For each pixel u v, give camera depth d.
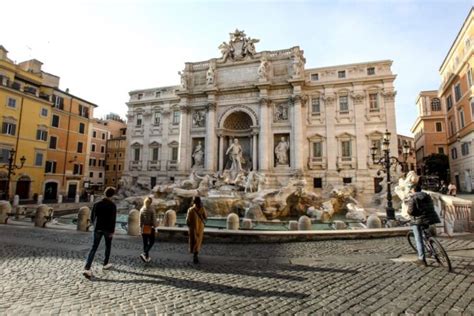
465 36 35.47
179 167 44.84
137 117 52.94
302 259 9.54
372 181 37.75
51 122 45.44
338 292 6.30
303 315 5.16
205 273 7.84
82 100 51.06
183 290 6.46
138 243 12.16
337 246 11.68
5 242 11.80
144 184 48.97
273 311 5.32
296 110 39.91
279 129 41.12
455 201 14.30
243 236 12.51
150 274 7.72
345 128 40.28
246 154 45.06
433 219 8.35
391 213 18.06
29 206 27.06
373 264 8.71
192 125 46.25
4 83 37.50
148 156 50.69
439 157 45.66
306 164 40.91
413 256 9.66
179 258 9.66
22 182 39.56
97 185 59.22
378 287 6.60
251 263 9.00
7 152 37.34
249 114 42.62
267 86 41.41
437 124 53.97
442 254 8.05
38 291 6.31
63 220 21.11
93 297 5.98
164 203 30.41
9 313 5.14
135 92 53.50
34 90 42.47
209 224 22.98
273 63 43.25
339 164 39.50
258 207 27.22
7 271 7.79
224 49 45.69
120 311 5.29
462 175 39.09
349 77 40.97
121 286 6.71
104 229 7.86
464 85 36.62
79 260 9.08
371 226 15.34
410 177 19.59
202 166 44.16
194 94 46.09
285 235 12.70
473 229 14.04
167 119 50.34
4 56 38.28
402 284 6.78
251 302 5.75
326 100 41.38
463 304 5.57
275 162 41.09
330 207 29.53
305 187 32.75
